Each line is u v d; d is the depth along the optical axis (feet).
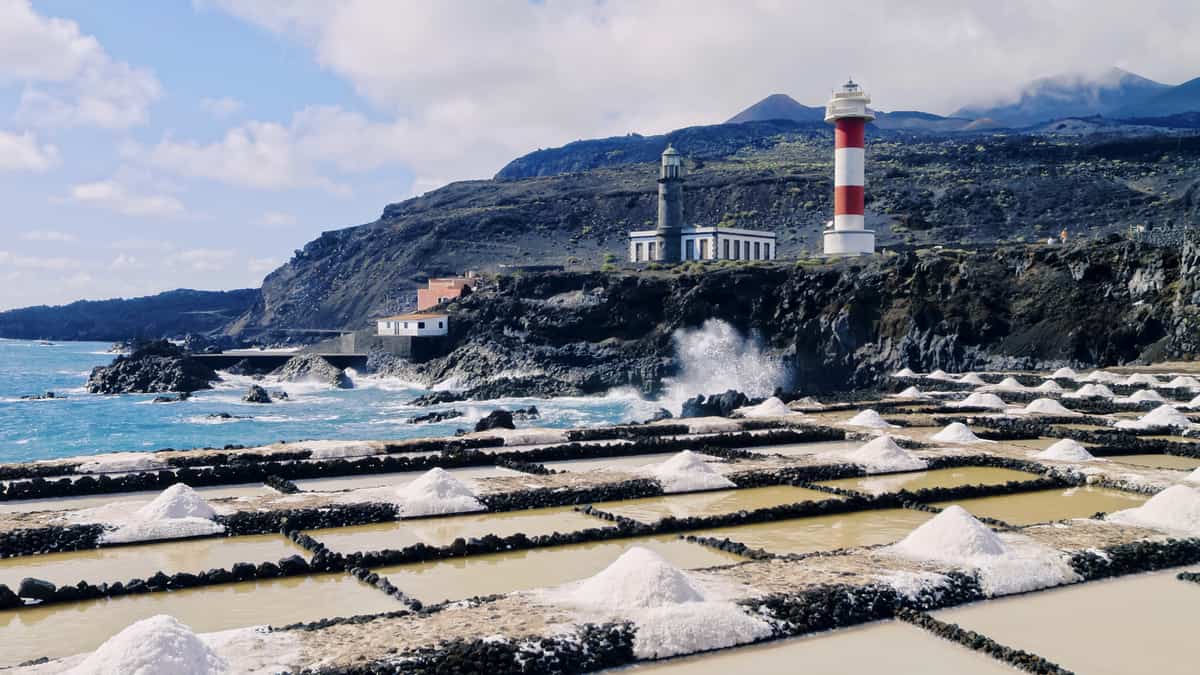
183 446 239.71
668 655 54.95
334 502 94.07
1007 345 299.17
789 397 226.17
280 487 108.27
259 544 84.28
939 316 314.55
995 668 54.70
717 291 368.27
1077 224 648.79
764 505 99.45
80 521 86.43
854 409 180.45
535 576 73.61
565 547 82.94
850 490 105.09
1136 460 127.95
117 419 293.02
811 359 335.06
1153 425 149.79
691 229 500.74
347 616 63.67
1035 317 301.22
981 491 104.22
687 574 65.41
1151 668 54.60
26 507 99.25
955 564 69.26
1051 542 75.72
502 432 143.84
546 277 409.28
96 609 66.03
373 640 52.90
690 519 89.45
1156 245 291.38
